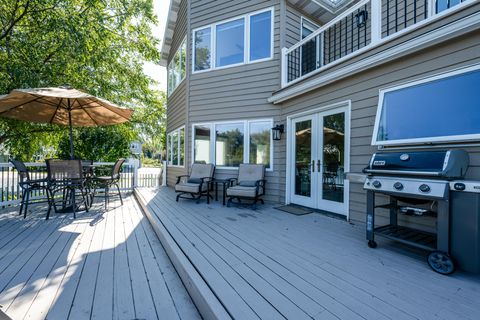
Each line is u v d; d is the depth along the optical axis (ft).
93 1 18.10
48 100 14.20
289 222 12.19
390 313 5.07
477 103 7.53
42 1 16.17
